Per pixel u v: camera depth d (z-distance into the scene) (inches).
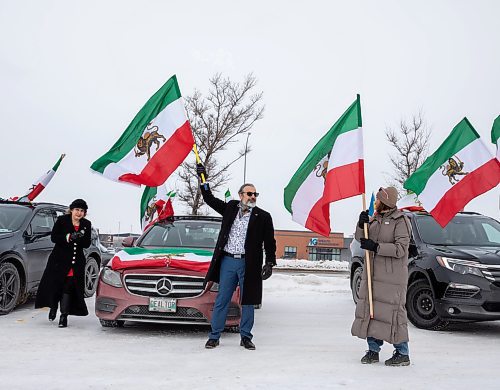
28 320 293.4
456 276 273.3
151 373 185.2
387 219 208.7
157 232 319.6
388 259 205.5
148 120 275.1
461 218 340.8
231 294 233.6
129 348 225.8
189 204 936.9
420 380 183.2
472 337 272.7
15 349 217.8
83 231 280.4
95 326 279.0
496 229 337.1
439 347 244.7
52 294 276.1
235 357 213.3
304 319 321.4
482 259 274.1
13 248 307.6
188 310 245.6
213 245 304.3
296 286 494.3
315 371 192.9
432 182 296.0
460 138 296.8
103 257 446.3
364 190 240.8
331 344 246.1
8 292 304.0
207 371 189.5
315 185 253.0
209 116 951.6
